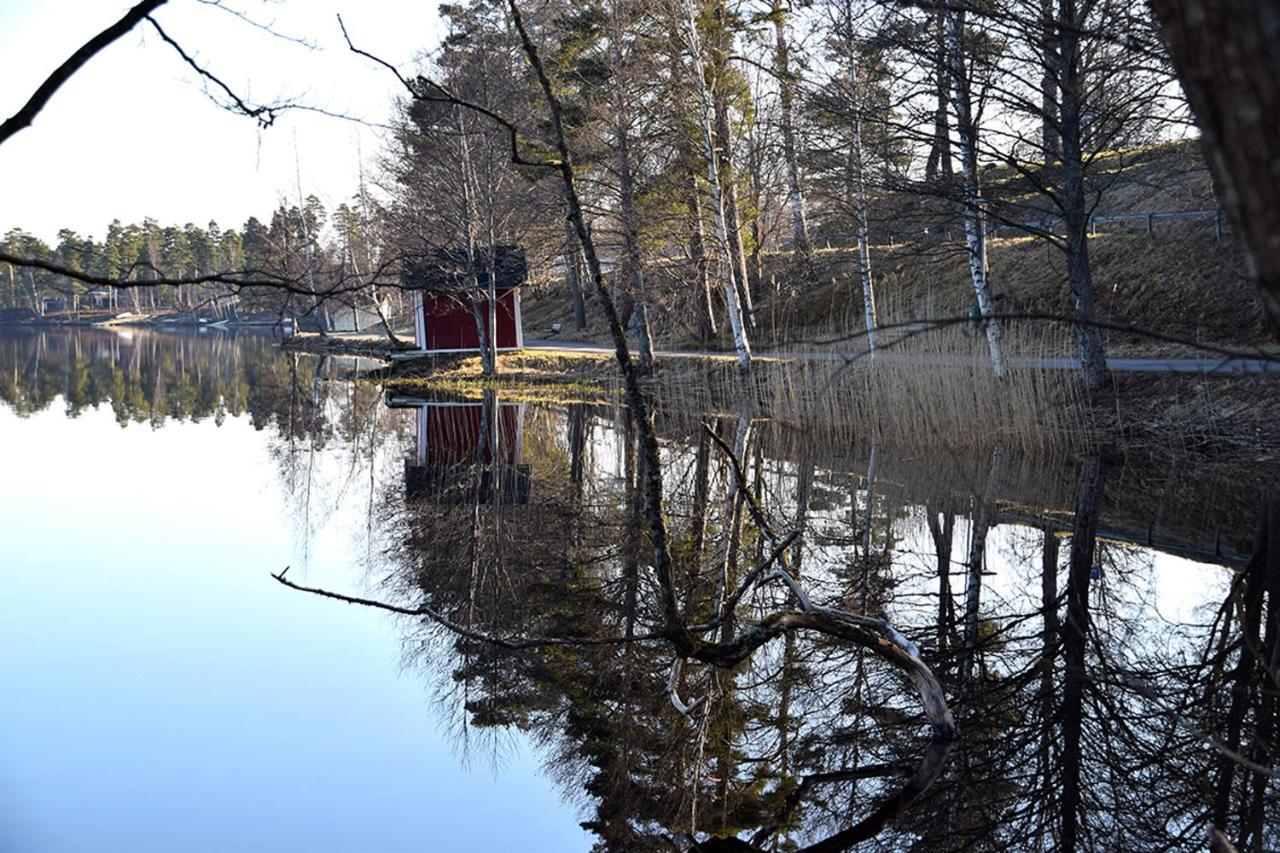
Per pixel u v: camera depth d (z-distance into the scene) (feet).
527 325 152.56
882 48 49.06
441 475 54.54
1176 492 39.63
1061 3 44.39
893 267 93.56
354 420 80.48
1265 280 4.26
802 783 18.66
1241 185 4.21
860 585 30.63
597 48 76.79
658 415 69.05
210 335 263.08
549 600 30.42
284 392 106.11
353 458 61.72
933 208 55.83
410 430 72.54
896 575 31.55
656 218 76.38
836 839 16.66
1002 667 23.63
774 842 16.69
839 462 50.49
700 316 95.14
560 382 92.27
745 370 68.54
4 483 54.85
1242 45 4.03
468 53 85.20
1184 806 16.75
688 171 75.61
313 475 56.03
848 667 24.14
